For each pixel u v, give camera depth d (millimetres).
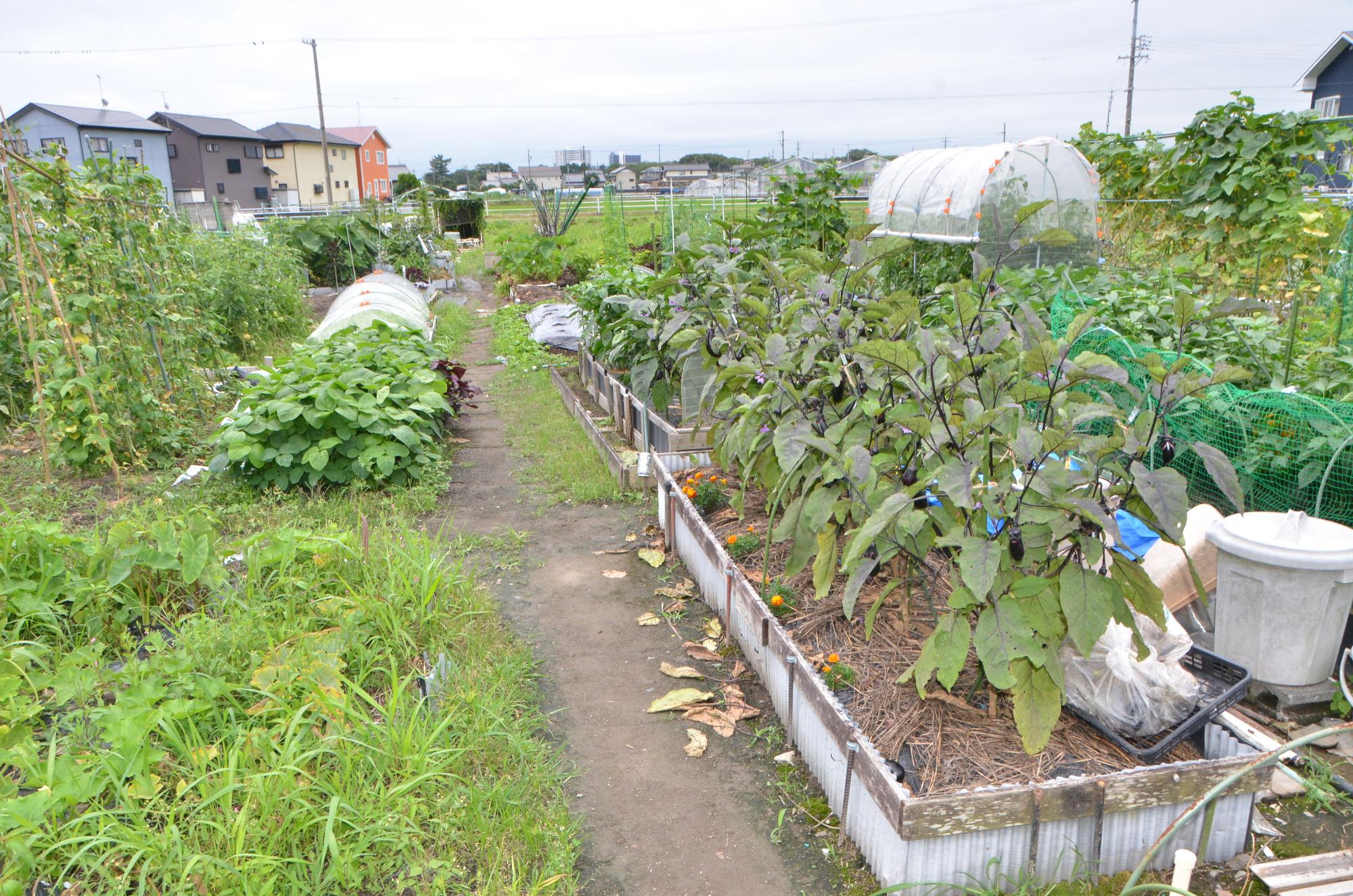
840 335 4082
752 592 4086
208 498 6340
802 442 3590
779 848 3090
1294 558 3539
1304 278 8516
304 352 8180
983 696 3322
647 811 3299
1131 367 5441
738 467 5465
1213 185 9180
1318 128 8367
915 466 3338
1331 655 3777
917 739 3082
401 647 3975
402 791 2998
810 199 11664
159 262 8586
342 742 3129
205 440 8047
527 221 37062
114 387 7129
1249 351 5965
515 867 2850
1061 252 10906
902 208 13359
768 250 7461
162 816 2893
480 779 3309
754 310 5062
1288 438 4531
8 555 4062
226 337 11906
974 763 2932
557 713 3965
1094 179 10625
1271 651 3738
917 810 2568
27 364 7891
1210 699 3086
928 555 4090
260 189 57875
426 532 5859
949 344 3352
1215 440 4840
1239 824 2873
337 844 2719
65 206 7016
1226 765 2752
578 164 69938
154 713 3059
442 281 21094
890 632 3773
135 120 46812
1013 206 10617
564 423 8797
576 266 19188
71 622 4027
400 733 3268
